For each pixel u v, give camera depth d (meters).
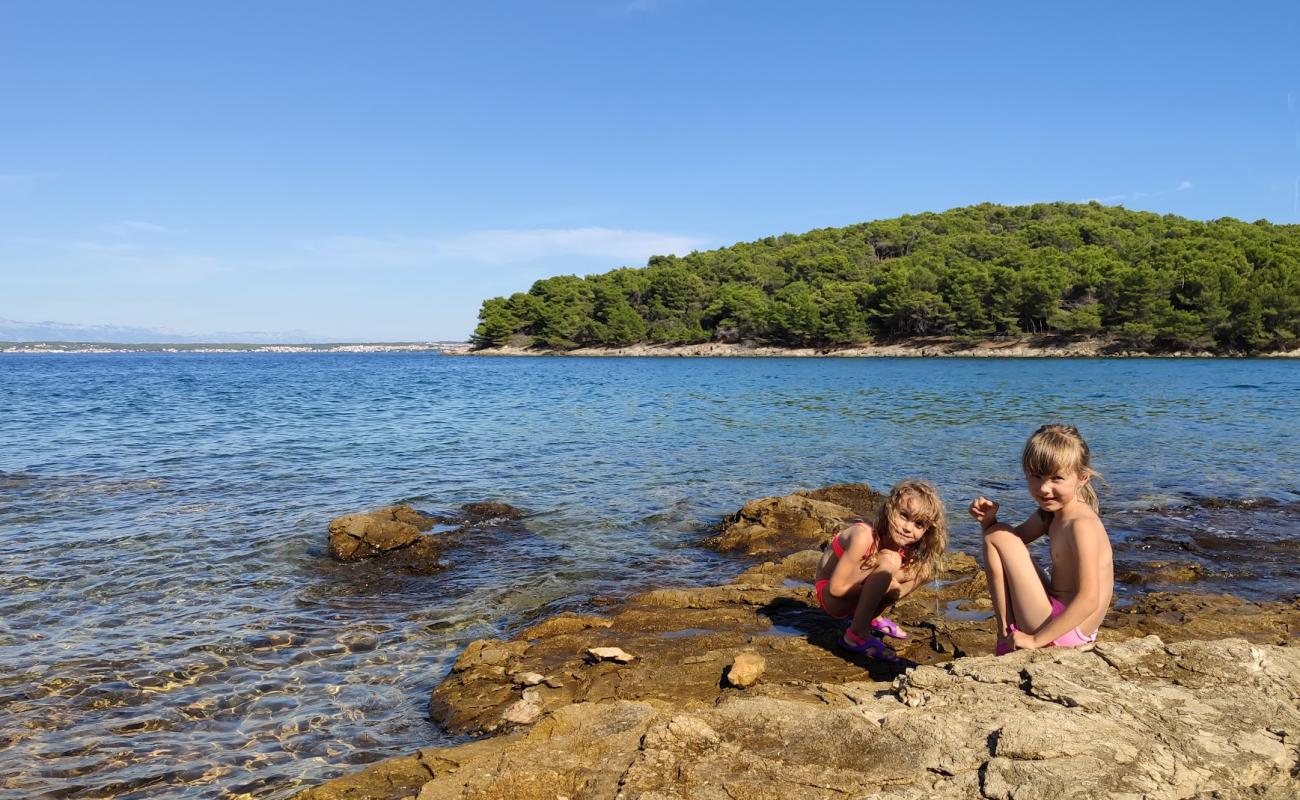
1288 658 4.21
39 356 175.88
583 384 50.19
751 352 126.38
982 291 108.88
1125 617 6.53
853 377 56.16
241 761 4.52
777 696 4.57
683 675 5.20
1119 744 3.21
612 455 17.08
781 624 6.35
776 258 156.25
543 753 3.73
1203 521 10.73
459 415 26.78
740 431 21.47
